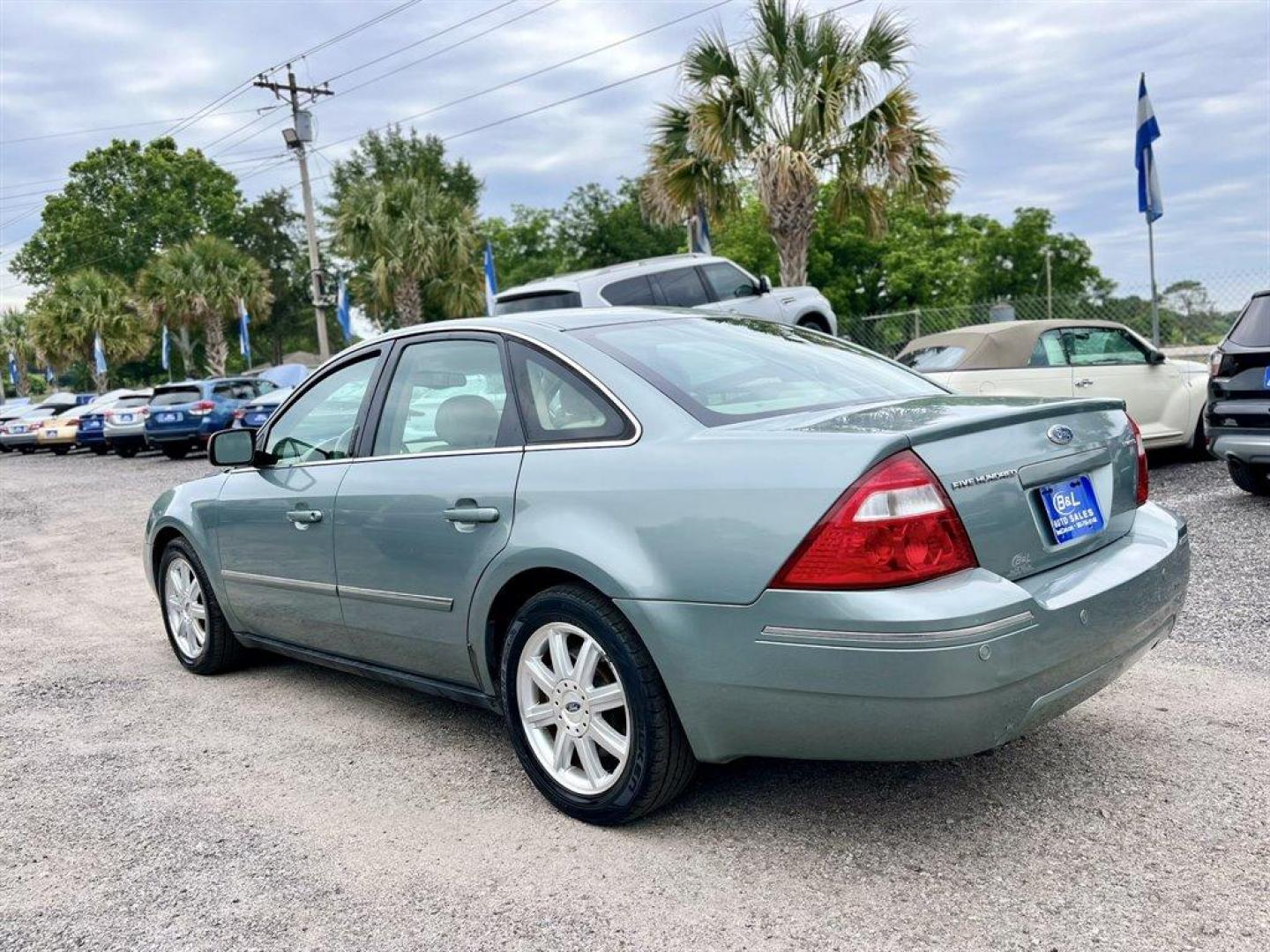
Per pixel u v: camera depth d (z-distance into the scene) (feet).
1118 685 12.75
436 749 12.23
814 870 8.67
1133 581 9.08
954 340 29.53
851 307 139.44
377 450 12.19
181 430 69.10
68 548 31.96
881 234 51.26
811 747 8.38
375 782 11.28
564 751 9.97
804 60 47.42
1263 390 22.11
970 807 9.65
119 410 75.51
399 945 7.92
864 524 7.80
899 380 11.49
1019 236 171.83
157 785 11.51
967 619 7.66
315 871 9.21
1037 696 8.20
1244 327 22.80
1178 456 33.04
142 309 132.26
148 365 248.32
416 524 11.09
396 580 11.46
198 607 15.90
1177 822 9.11
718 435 9.03
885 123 47.42
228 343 240.53
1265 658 13.34
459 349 11.60
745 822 9.65
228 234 230.89
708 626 8.49
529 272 176.65
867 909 8.02
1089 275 171.94
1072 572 8.92
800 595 8.00
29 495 50.93
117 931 8.34
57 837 10.19
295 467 13.39
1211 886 8.05
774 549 8.13
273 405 67.10
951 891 8.20
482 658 10.69
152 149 226.17
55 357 154.40
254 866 9.37
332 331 233.55
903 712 7.79
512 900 8.50
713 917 8.05
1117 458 9.99
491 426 10.77
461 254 86.53
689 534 8.63
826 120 46.73
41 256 222.48
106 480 56.59
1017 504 8.57
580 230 177.17
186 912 8.58
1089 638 8.54
